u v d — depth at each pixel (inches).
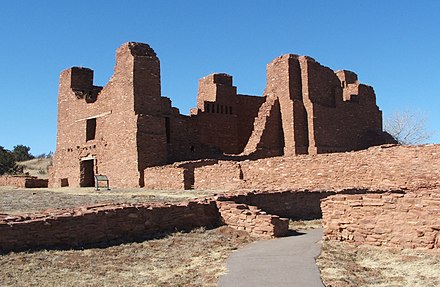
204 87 1768.0
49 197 971.9
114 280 433.1
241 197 742.5
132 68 1311.5
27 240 520.4
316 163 1023.0
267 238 612.4
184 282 414.9
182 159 1481.3
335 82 1694.1
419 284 381.1
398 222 510.9
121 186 1320.1
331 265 442.9
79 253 522.6
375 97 1834.4
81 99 1544.0
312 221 765.9
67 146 1593.3
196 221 677.9
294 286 370.9
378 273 423.8
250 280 394.9
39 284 419.5
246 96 1803.6
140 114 1291.8
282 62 1608.0
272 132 1568.7
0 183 1766.7
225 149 1711.4
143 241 591.8
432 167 877.8
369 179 952.9
